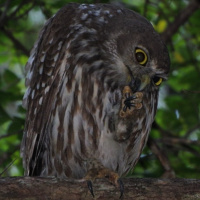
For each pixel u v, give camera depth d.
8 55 17.48
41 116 12.12
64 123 11.82
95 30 12.05
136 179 10.45
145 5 16.42
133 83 11.85
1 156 14.63
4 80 16.53
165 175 14.53
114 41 11.98
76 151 11.97
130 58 11.91
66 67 11.73
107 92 11.80
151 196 10.32
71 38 11.91
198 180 10.45
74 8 12.57
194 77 17.33
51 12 15.70
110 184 10.34
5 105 15.41
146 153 15.81
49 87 11.94
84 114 11.76
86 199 10.18
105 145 11.96
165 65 11.87
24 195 9.87
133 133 12.22
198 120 17.02
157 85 12.27
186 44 17.75
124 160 12.44
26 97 12.89
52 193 9.99
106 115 11.80
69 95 11.71
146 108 12.23
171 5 18.61
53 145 12.05
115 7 12.77
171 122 17.05
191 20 17.08
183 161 16.50
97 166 11.32
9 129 14.72
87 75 11.73
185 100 16.97
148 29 12.12
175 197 10.34
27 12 15.45
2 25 15.54
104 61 11.85
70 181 10.14
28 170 12.23
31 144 12.20
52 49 12.05
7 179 9.89
